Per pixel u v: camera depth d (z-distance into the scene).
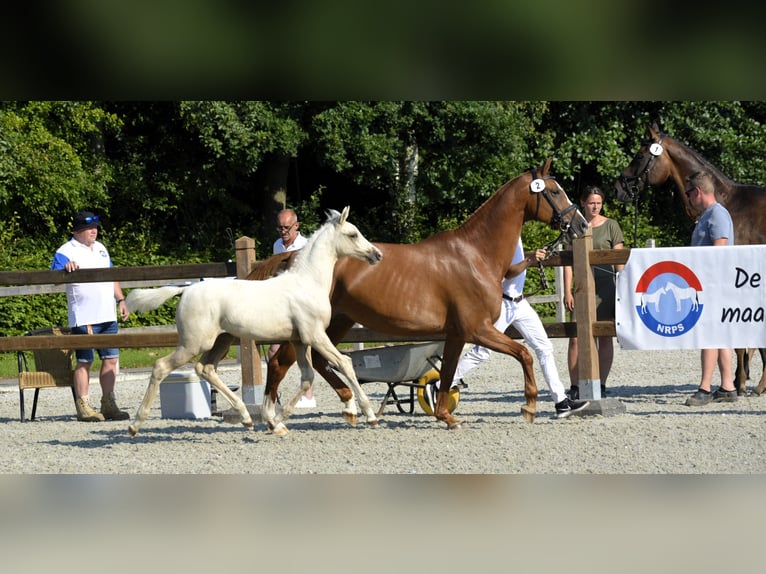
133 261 27.59
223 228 31.39
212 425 10.93
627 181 13.47
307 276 9.20
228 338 9.59
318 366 9.98
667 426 9.77
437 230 31.25
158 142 30.33
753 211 12.30
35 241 27.05
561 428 9.84
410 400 11.12
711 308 10.30
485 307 9.76
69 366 12.11
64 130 27.55
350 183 33.09
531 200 9.95
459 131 29.05
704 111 32.31
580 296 10.70
